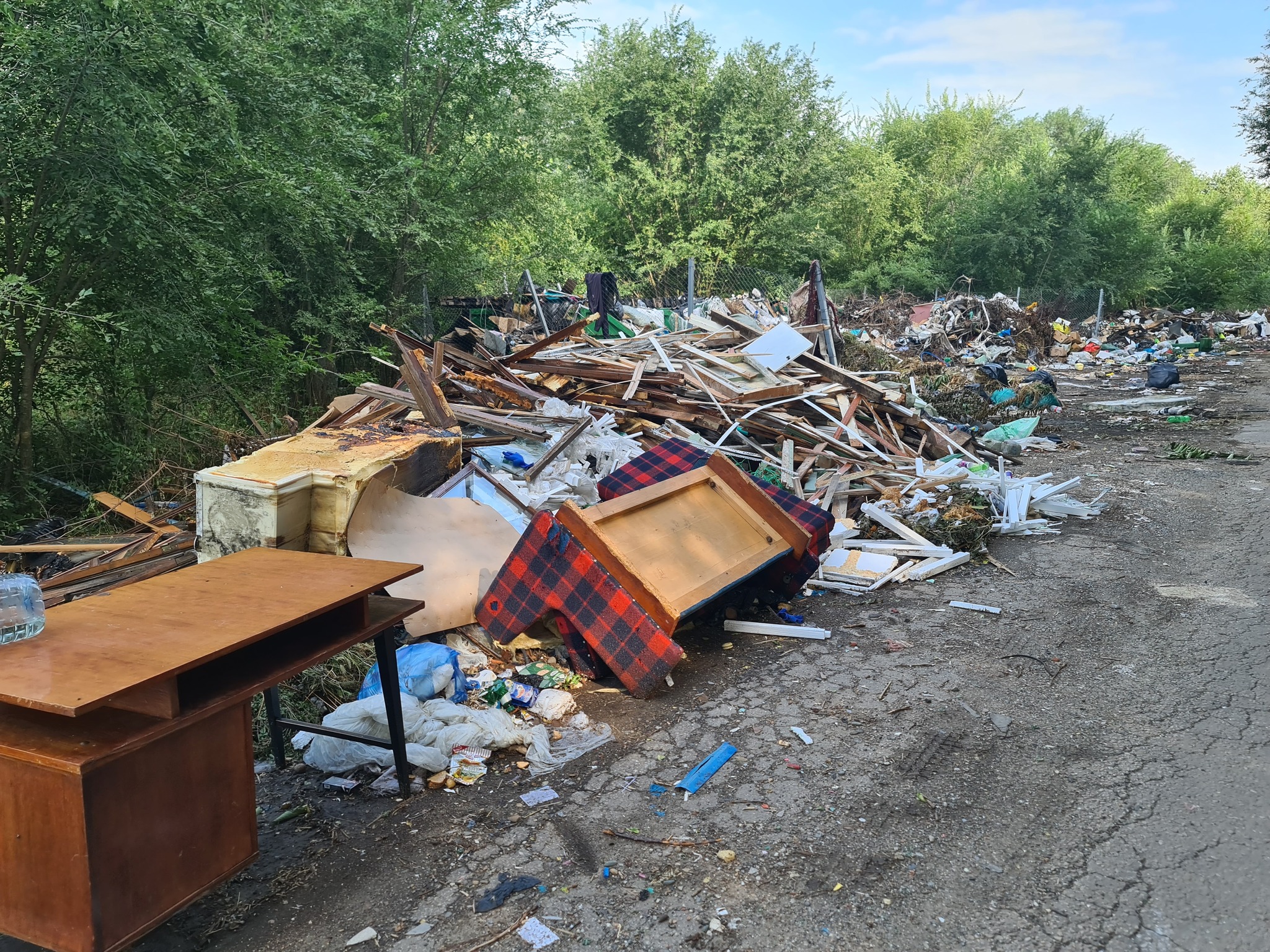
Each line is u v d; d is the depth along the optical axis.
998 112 48.97
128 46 6.14
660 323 14.05
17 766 2.12
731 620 5.13
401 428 5.74
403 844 3.04
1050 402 14.17
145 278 6.91
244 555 3.41
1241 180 55.69
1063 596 5.51
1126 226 36.09
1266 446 10.45
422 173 11.91
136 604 2.74
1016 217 35.69
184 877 2.37
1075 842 2.93
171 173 6.56
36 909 2.18
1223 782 3.26
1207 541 6.62
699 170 30.78
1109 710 3.94
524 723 3.91
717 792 3.33
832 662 4.58
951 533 6.40
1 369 6.80
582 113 24.25
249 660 2.69
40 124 6.09
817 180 32.44
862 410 9.23
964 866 2.83
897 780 3.39
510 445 6.79
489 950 2.50
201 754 2.40
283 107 8.22
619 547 4.20
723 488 5.13
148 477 7.27
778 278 25.48
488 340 11.77
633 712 4.03
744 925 2.57
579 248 17.48
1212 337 26.56
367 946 2.53
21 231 6.51
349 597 2.85
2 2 5.54
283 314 10.82
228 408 8.82
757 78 32.03
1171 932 2.47
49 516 6.63
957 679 4.32
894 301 28.03
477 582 4.66
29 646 2.35
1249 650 4.54
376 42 12.09
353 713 3.64
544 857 2.94
